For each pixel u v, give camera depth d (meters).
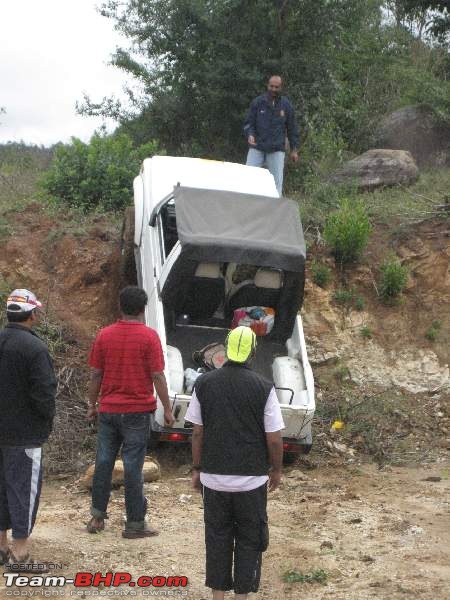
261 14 15.23
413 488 8.30
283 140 12.68
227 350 4.98
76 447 8.91
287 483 8.40
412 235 12.49
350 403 10.52
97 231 12.17
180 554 6.09
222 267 9.30
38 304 5.52
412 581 5.60
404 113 17.94
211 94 15.08
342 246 11.91
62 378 9.88
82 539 6.28
